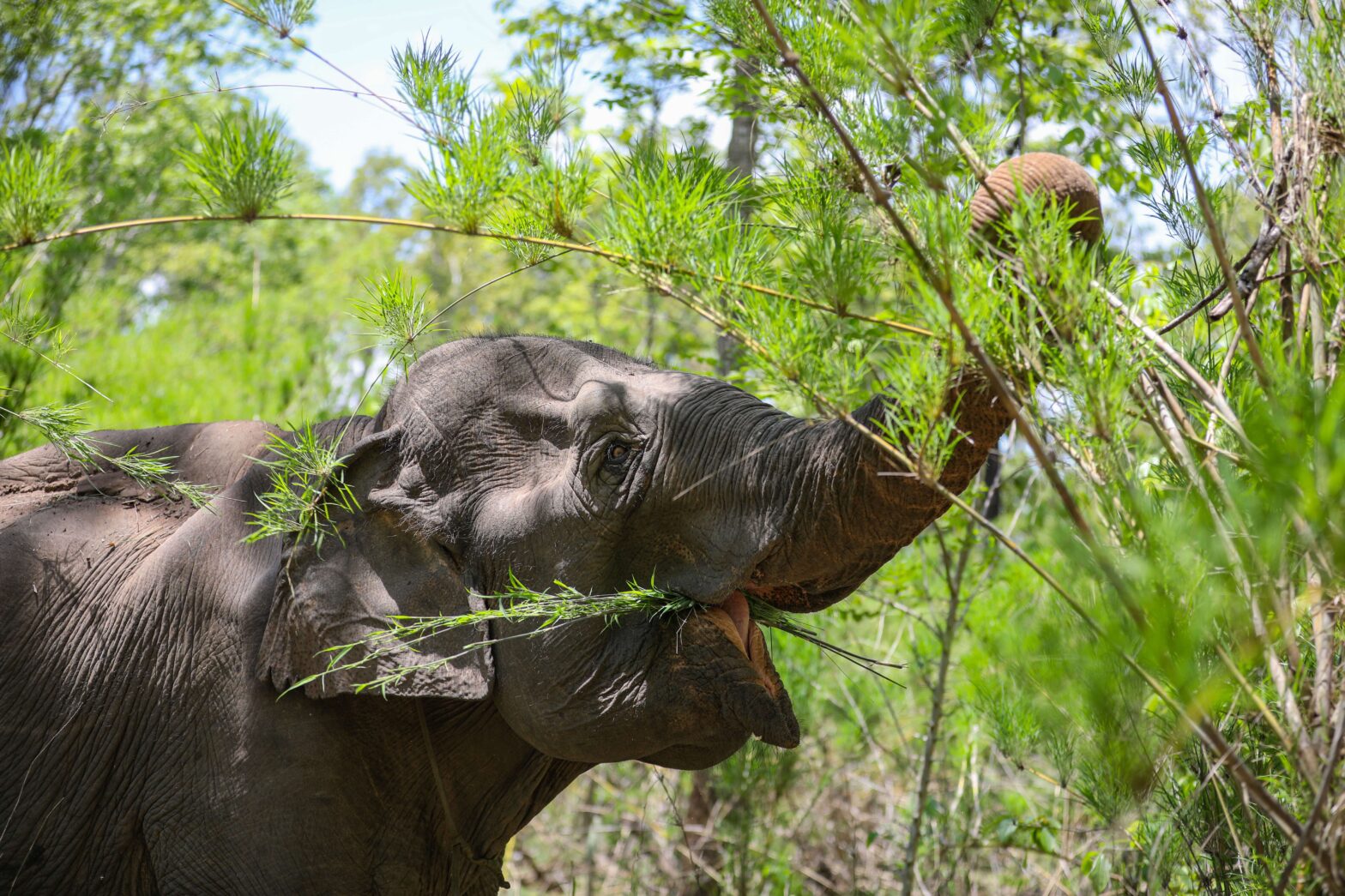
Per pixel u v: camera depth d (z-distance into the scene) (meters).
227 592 3.04
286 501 2.88
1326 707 2.14
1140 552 1.98
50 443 3.56
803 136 2.56
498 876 3.35
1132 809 2.77
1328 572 1.98
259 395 8.15
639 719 2.73
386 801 3.03
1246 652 1.97
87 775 3.03
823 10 2.35
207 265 12.38
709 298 2.31
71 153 5.51
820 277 2.24
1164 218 2.91
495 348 3.01
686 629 2.70
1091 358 2.05
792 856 5.51
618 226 2.38
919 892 4.67
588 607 2.62
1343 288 2.28
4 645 3.11
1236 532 2.12
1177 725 2.18
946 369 2.07
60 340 3.29
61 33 6.06
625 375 2.96
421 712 2.99
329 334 9.54
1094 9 2.91
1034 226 2.08
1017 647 2.26
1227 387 2.63
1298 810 2.37
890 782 5.91
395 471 2.93
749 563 2.62
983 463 2.36
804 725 5.17
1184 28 2.86
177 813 2.95
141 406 7.57
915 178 2.41
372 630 2.83
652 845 5.70
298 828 2.88
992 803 5.20
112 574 3.17
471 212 2.54
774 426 2.70
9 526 3.29
